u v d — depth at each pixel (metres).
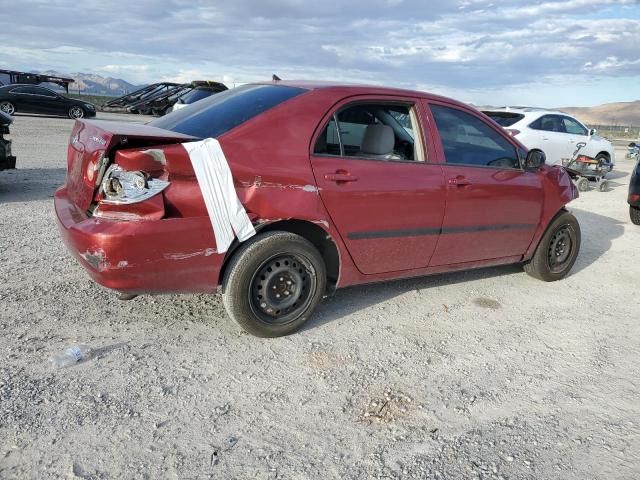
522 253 5.13
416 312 4.43
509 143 4.86
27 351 3.31
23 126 18.38
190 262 3.26
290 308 3.75
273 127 3.52
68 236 3.26
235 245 3.45
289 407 2.97
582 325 4.43
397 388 3.25
